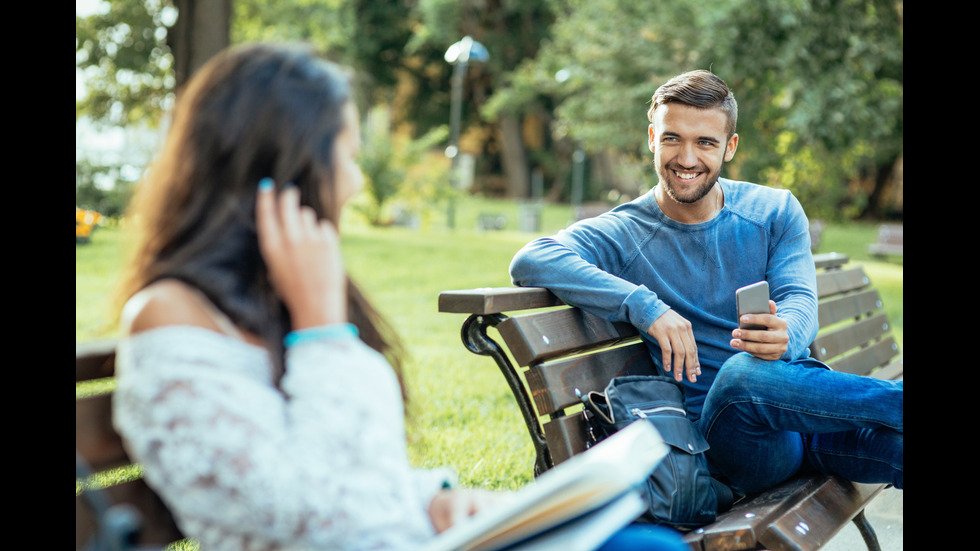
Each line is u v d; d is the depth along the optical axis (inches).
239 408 49.5
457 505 61.9
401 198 880.3
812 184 728.3
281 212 53.6
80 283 367.6
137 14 641.0
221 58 56.4
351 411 51.6
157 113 641.0
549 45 1029.8
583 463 52.0
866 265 666.8
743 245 112.5
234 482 48.6
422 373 219.3
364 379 52.9
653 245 112.0
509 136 1610.5
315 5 876.6
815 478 100.4
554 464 87.6
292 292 53.6
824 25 536.4
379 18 1520.7
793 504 89.5
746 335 94.5
